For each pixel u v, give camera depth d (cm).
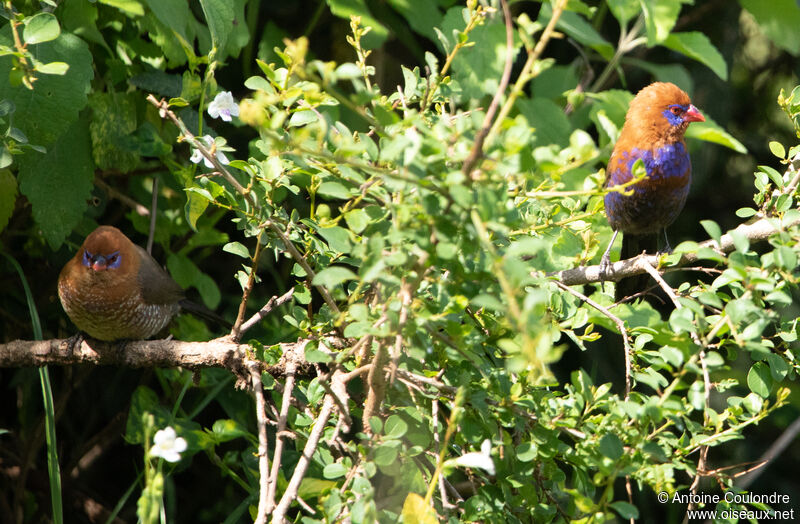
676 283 1310
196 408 917
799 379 1342
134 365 809
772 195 700
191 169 737
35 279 994
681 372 513
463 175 446
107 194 958
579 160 468
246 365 712
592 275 802
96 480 1112
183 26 772
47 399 720
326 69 461
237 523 1070
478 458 500
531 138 512
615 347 1304
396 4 923
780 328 658
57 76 743
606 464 515
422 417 630
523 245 458
